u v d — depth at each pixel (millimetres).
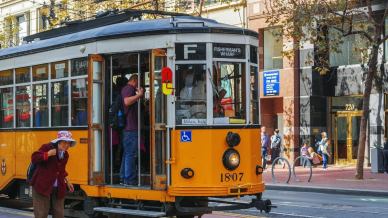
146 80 10406
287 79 29922
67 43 11375
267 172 26547
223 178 9852
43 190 8547
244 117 10211
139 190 10062
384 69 27156
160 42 9977
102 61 10758
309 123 29281
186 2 32781
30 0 42312
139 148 10289
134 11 12336
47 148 8594
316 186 20125
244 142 10117
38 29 41875
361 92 28156
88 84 10727
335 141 29922
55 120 11742
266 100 31219
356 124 28906
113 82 10875
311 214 13539
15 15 44000
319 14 22438
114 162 10797
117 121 10492
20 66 12867
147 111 10398
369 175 24109
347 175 24203
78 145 11039
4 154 13500
